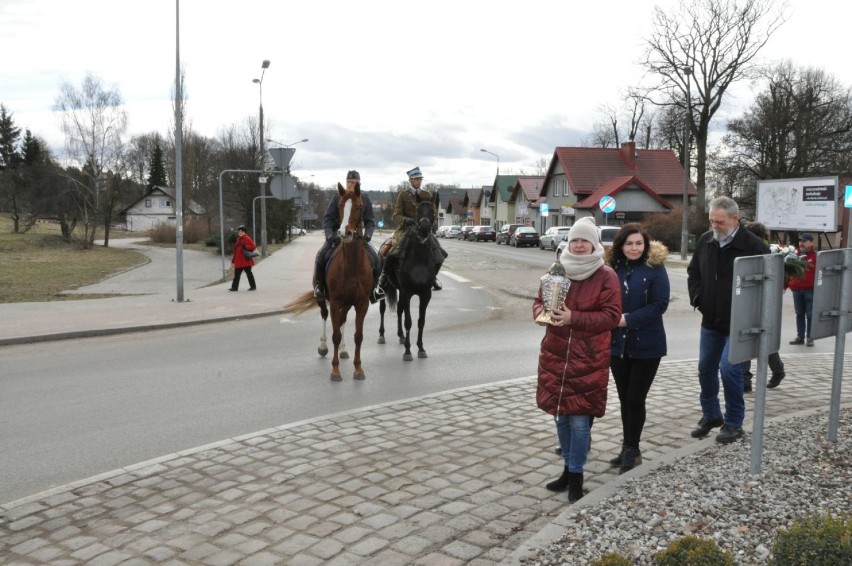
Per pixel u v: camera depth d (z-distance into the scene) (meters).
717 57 44.00
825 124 42.72
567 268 4.64
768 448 5.28
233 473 5.28
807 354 10.48
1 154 93.62
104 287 21.95
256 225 47.16
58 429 6.60
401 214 10.37
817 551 2.91
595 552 3.69
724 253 5.75
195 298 17.98
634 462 5.22
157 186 99.75
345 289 8.61
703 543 3.10
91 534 4.25
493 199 92.81
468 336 12.17
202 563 3.87
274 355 10.41
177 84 17.39
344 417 6.82
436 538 4.16
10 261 35.06
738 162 44.53
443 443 6.01
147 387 8.30
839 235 41.78
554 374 4.64
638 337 5.14
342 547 4.04
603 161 56.81
